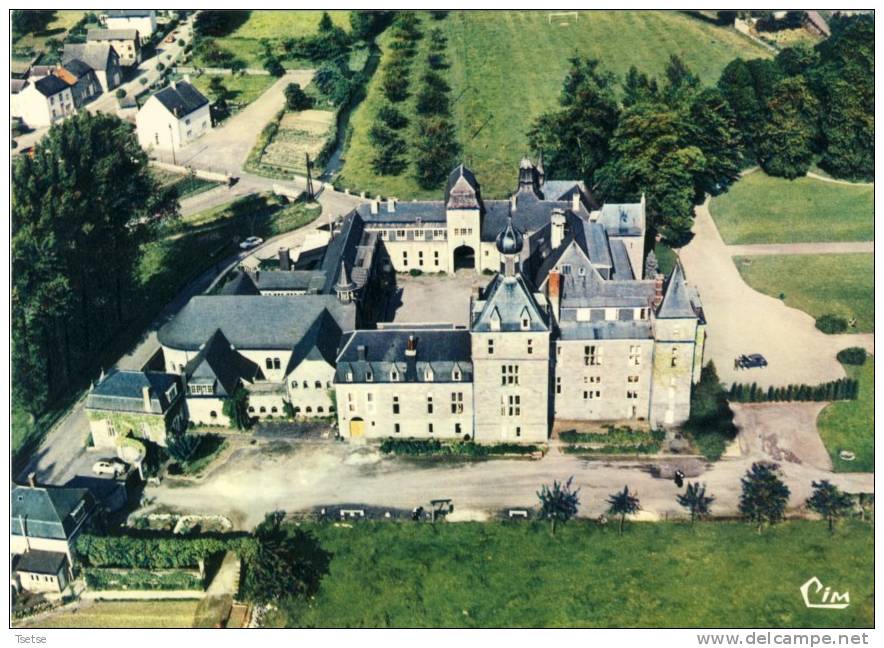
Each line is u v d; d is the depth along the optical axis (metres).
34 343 146.12
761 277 179.12
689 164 194.00
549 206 178.12
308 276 161.50
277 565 107.94
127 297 177.88
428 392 130.88
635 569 110.81
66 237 153.88
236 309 145.88
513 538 115.62
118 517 121.50
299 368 135.50
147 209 181.12
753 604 105.69
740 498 120.69
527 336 125.38
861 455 129.00
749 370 148.62
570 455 130.12
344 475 127.69
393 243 182.75
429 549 114.50
